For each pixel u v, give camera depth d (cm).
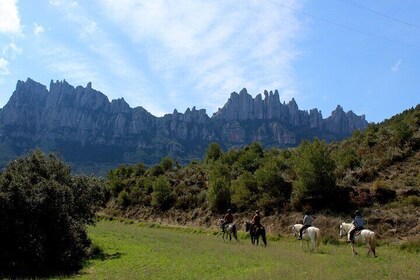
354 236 2122
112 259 2078
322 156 3612
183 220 4906
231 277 1411
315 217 3384
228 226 3100
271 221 3716
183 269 1670
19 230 1772
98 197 2592
